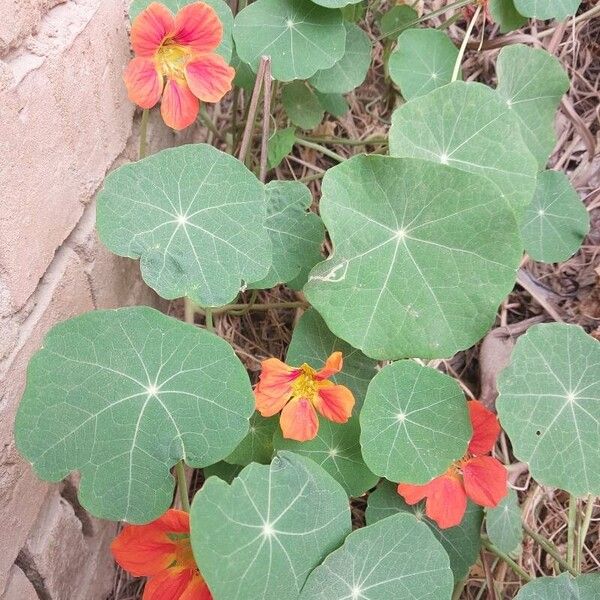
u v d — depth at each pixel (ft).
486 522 1.18
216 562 0.73
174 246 0.93
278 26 1.19
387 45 1.54
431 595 0.88
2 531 0.85
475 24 1.61
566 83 1.32
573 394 1.04
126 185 0.92
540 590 0.99
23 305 0.84
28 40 0.80
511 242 0.97
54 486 1.00
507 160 1.10
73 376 0.82
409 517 0.86
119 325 0.84
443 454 1.00
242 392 0.85
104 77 1.00
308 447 1.03
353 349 1.12
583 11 1.62
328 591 0.82
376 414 0.98
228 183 0.96
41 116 0.83
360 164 0.99
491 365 1.48
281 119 1.51
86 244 1.00
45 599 1.01
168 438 0.84
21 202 0.80
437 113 1.09
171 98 1.01
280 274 1.12
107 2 0.99
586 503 1.41
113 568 1.26
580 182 1.63
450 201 0.98
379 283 1.00
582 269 1.58
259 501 0.79
